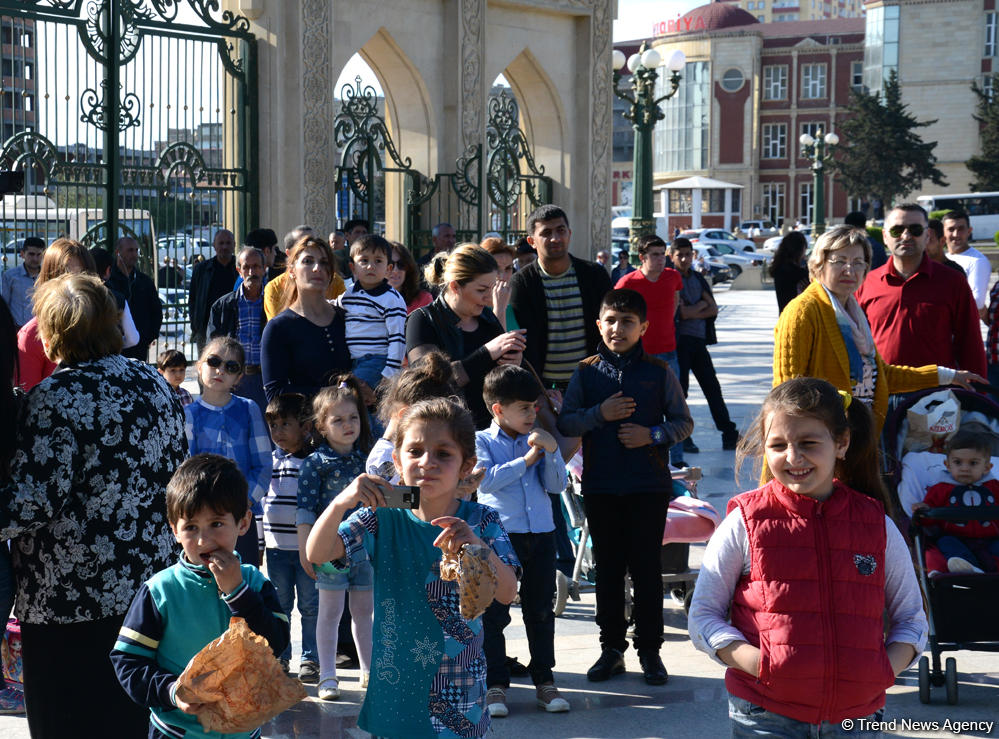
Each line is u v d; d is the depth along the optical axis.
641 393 5.12
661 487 5.10
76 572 3.40
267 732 4.55
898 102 61.09
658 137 82.75
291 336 5.85
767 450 3.12
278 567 5.16
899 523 5.11
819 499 3.11
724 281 41.91
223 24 13.23
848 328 5.28
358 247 6.10
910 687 5.06
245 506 3.09
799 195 78.00
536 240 6.32
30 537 3.43
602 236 19.17
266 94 13.86
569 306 6.38
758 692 3.05
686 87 79.69
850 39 76.06
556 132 18.73
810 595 3.00
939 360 6.05
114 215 12.12
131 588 3.44
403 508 3.03
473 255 5.43
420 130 16.55
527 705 4.88
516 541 4.82
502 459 4.88
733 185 71.94
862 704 2.99
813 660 2.95
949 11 70.38
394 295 6.19
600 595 5.22
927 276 6.06
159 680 2.95
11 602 3.48
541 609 4.86
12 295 9.32
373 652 3.16
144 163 12.69
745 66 77.88
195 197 13.16
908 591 3.14
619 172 86.69
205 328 10.98
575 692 5.04
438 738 3.07
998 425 5.36
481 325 5.61
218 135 13.54
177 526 3.03
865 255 5.26
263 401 8.40
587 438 5.23
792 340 5.28
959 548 4.97
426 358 4.39
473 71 16.69
